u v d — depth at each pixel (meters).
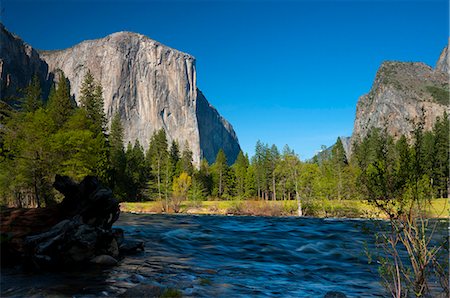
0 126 15.82
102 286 9.19
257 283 10.45
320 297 9.11
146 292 8.15
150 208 69.75
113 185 68.81
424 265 5.74
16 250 11.30
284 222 34.62
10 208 13.28
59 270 10.85
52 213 13.24
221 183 116.06
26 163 38.66
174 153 124.88
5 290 8.59
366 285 10.54
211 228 26.41
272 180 108.75
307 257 15.30
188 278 10.46
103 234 12.63
